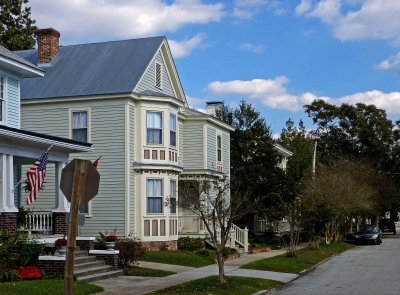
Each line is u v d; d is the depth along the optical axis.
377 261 30.52
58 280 17.09
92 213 29.11
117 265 21.50
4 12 49.53
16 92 23.83
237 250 32.56
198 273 22.30
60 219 22.78
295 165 47.44
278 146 50.97
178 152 32.62
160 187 29.59
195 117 35.41
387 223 72.88
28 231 21.39
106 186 29.00
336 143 72.19
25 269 17.55
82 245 21.61
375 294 17.81
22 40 48.88
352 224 59.91
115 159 28.92
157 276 21.06
